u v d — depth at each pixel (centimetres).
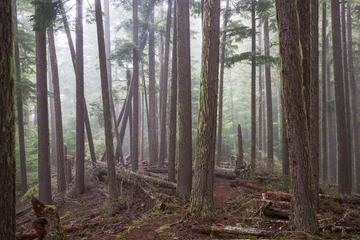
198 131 664
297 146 530
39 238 463
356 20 1855
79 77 1109
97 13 806
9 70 308
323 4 1346
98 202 976
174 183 929
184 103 816
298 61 524
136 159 1206
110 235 654
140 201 873
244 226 590
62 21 938
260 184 983
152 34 1655
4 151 303
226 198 834
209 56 653
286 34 522
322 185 1041
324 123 1412
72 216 892
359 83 2064
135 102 1219
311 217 527
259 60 1118
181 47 813
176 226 625
